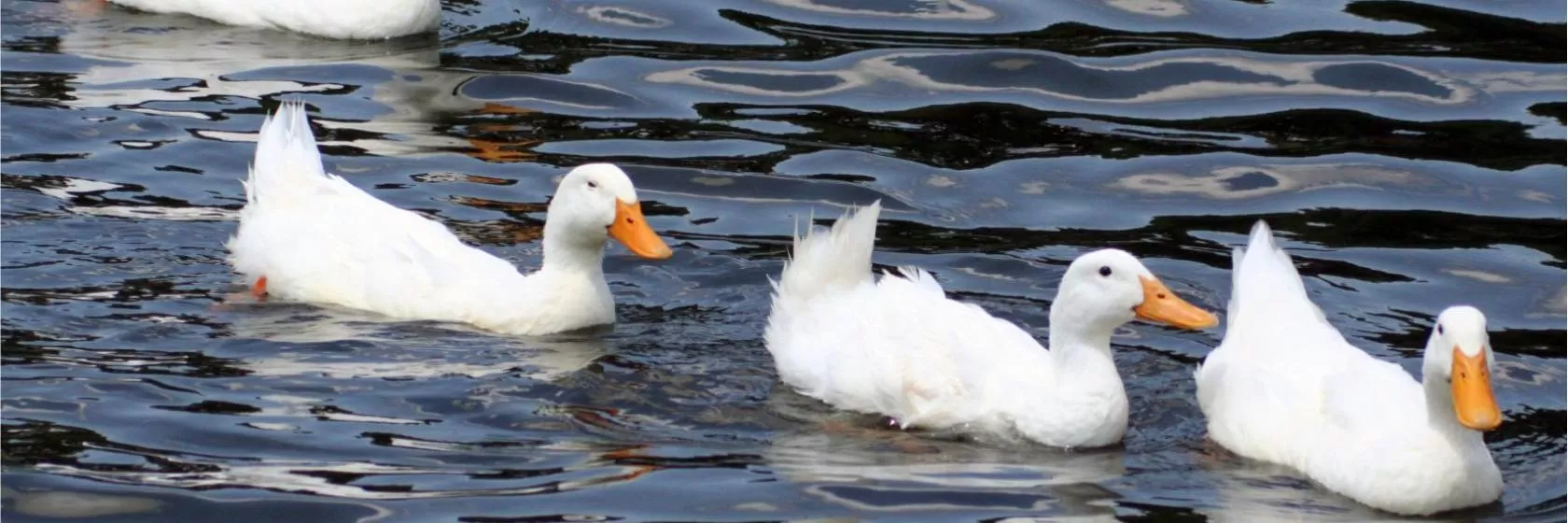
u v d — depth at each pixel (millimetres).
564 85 19719
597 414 12609
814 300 13523
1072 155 18281
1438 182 17594
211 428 12062
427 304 14266
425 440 12047
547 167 17594
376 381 12984
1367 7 22422
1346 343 12820
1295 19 22000
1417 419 11586
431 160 17609
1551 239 16297
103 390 12555
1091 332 12297
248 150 17516
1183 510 11352
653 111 19109
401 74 19875
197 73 19500
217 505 11023
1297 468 12047
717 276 15344
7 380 12641
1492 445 12375
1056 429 12328
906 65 20531
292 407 12469
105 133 17750
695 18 22016
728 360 13727
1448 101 19578
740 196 17094
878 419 12797
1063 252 15961
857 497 11367
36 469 11406
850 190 17281
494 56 20578
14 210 15805
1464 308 11117
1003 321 13289
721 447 12148
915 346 12820
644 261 15617
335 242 14586
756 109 19281
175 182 16719
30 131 17656
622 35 21406
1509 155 18219
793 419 12727
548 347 13812
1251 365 12578
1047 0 22672
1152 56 20781
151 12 21344
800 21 21938
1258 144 18547
